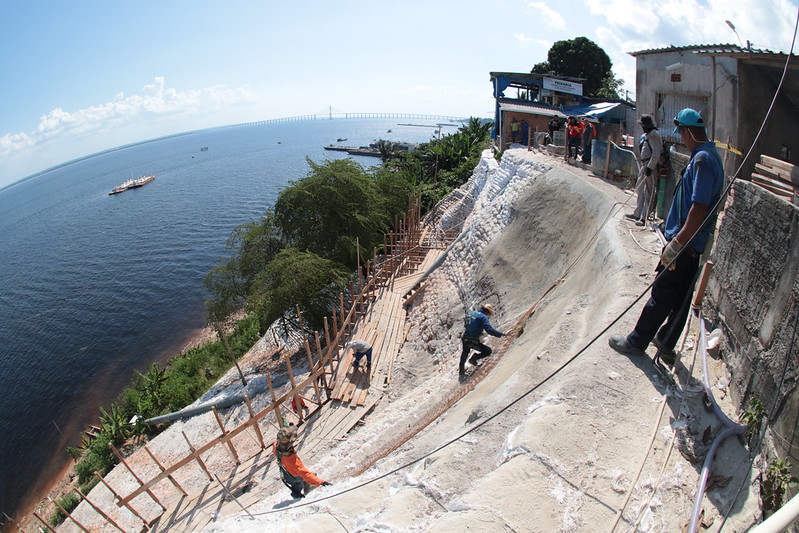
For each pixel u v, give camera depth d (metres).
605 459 4.39
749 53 10.17
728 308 5.64
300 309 20.30
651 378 5.28
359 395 13.55
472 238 19.12
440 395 9.91
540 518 3.92
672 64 14.15
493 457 4.90
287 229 23.55
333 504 5.04
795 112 10.41
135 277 53.84
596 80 38.28
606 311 6.73
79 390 32.00
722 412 4.66
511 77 31.59
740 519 3.76
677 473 4.19
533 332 8.90
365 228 24.14
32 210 132.00
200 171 161.25
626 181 13.20
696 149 4.52
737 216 5.74
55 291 51.38
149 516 13.60
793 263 4.25
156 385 25.14
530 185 16.91
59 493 22.55
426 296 19.25
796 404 3.75
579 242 11.77
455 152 43.50
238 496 10.57
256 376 20.78
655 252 8.55
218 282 24.20
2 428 28.72
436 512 4.42
